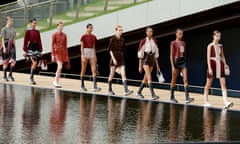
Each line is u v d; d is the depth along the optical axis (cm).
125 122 1166
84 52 1872
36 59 2052
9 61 2177
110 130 1042
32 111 1299
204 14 2316
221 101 1762
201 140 957
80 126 1081
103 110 1375
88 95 1780
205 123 1202
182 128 1107
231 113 1429
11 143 867
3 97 1616
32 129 1020
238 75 2395
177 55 1644
